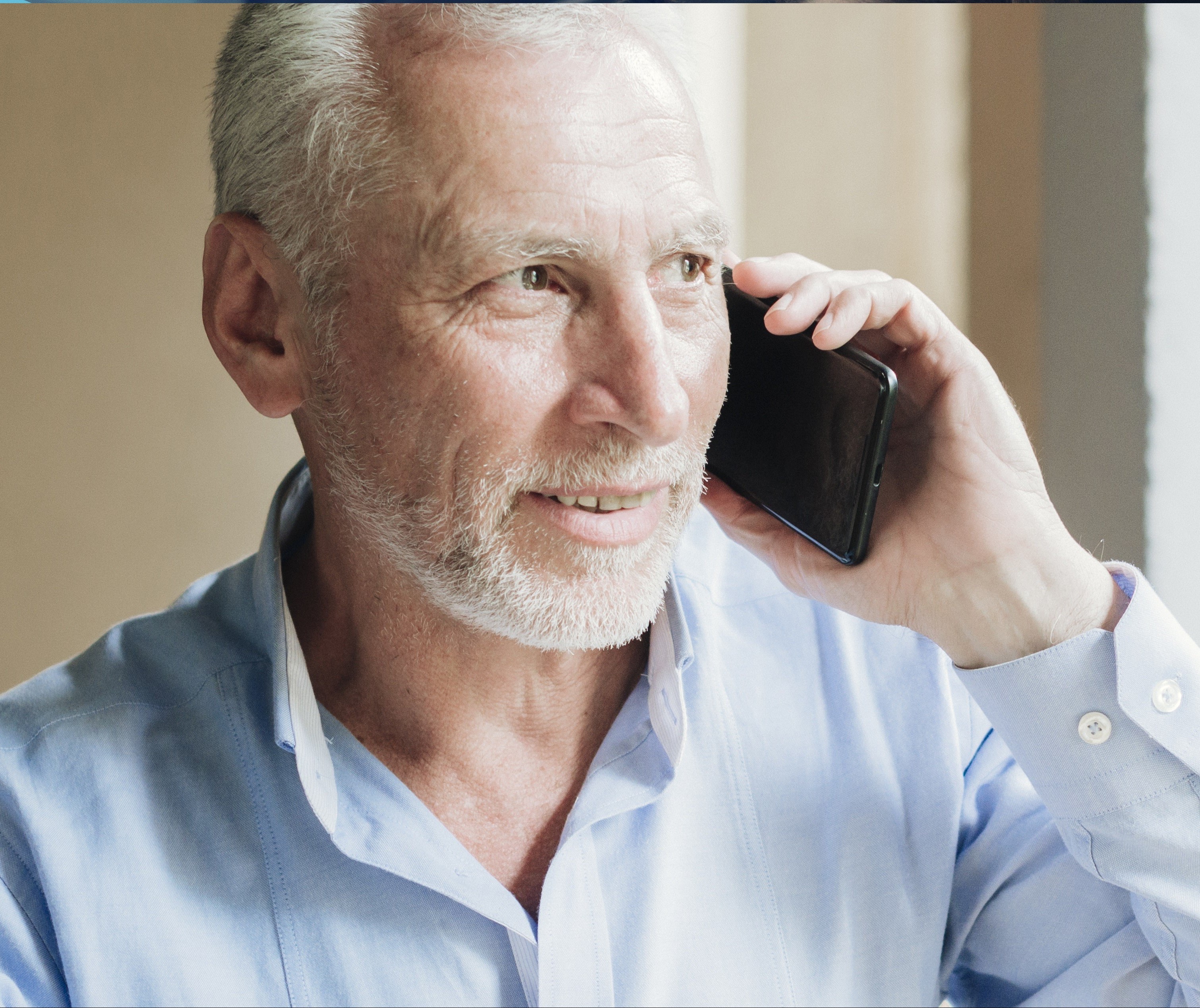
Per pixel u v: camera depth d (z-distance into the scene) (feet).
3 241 5.47
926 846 3.20
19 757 2.92
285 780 2.95
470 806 3.03
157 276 5.74
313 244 2.65
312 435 2.94
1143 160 4.74
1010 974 3.30
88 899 2.78
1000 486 2.94
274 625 2.93
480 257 2.41
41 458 5.61
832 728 3.28
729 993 3.00
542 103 2.39
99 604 5.76
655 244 2.47
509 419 2.50
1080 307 4.99
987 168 5.26
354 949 2.82
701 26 5.31
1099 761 2.87
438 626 2.85
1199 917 2.80
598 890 2.96
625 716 3.09
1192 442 4.81
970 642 3.00
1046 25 5.06
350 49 2.52
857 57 5.44
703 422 2.69
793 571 3.18
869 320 2.90
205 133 5.74
